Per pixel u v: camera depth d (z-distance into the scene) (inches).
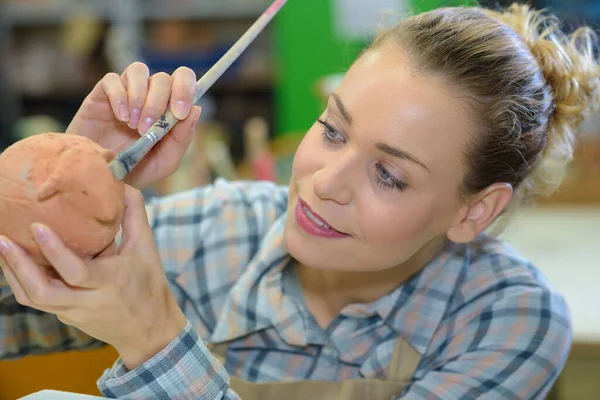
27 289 21.5
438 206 33.4
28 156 22.1
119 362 26.5
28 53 137.6
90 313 22.8
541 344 35.0
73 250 22.0
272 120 144.5
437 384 33.6
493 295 37.3
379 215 31.9
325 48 132.8
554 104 37.1
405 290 37.4
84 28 130.7
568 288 60.3
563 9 99.0
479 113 32.2
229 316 38.4
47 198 21.4
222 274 40.8
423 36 32.4
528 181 39.4
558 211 85.2
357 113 31.3
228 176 85.7
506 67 32.9
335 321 38.0
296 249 33.6
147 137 25.3
